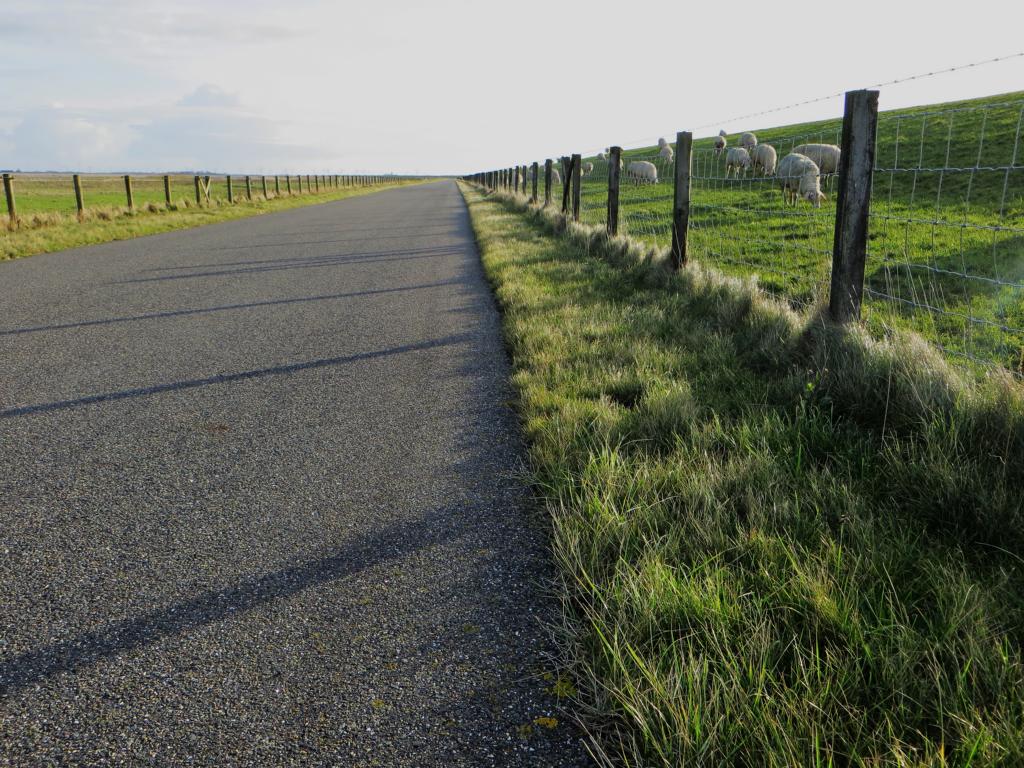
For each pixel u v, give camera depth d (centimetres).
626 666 184
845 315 451
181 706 180
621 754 164
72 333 612
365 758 164
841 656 182
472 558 254
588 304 659
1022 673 171
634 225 1458
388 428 386
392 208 3016
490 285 873
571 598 227
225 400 434
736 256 1029
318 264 1098
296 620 217
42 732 170
